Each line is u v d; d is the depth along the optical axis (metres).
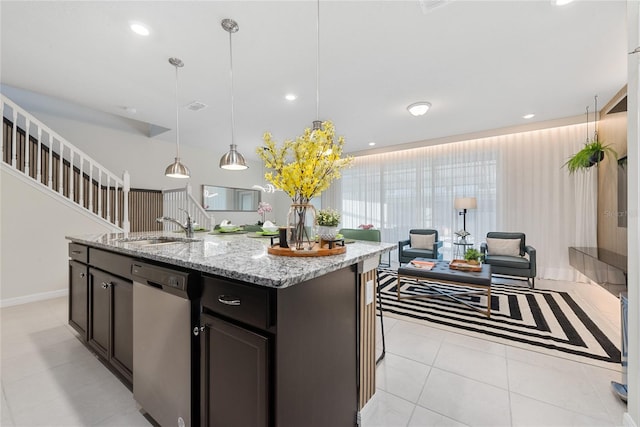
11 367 1.85
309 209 1.47
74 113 4.68
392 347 2.19
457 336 2.37
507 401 1.56
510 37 2.24
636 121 1.28
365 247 1.68
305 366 1.04
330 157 1.41
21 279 3.12
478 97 3.41
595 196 4.01
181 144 5.94
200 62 2.63
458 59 2.57
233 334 1.02
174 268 1.29
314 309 1.09
